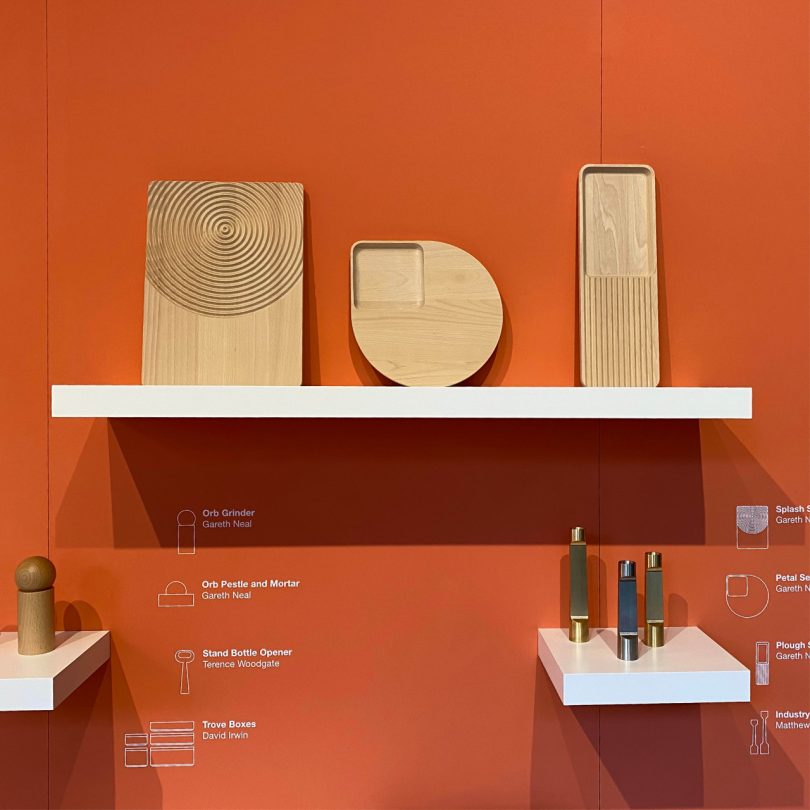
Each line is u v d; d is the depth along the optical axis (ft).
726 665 2.68
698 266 3.09
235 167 3.02
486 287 2.94
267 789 3.05
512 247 3.06
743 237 3.09
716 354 3.09
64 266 3.00
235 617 3.04
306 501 3.05
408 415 2.61
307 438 3.05
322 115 3.04
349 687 3.05
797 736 3.12
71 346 3.00
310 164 3.04
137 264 3.01
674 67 3.09
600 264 2.93
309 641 3.05
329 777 3.05
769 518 3.11
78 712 3.01
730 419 3.10
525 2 3.07
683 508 3.09
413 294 2.94
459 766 3.07
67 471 3.01
